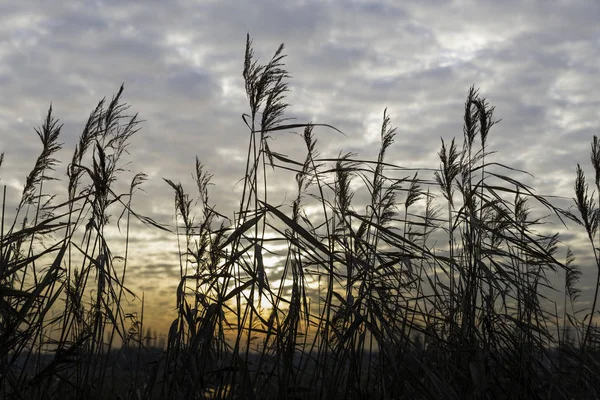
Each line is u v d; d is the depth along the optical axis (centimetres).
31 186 166
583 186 164
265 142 138
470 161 166
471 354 134
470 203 149
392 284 139
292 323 130
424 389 124
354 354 135
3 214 136
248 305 128
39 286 123
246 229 123
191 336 125
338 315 136
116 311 147
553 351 151
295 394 139
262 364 135
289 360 131
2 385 131
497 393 141
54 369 135
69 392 148
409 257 132
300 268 133
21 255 152
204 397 132
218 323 131
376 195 179
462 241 147
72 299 140
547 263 147
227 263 126
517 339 138
